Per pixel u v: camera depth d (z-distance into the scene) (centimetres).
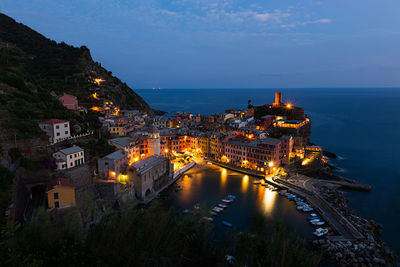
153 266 3909
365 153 17962
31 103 11125
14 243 3572
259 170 13388
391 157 17000
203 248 4450
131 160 11838
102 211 8038
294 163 13962
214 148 16238
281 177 12500
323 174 13300
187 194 10719
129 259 3819
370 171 14412
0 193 6259
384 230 8425
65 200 7394
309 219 8600
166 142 16000
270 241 4716
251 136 16950
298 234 7744
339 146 19850
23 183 7888
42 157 8606
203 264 4228
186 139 17562
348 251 6862
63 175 8325
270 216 8769
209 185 11800
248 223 8206
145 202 9644
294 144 15775
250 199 10219
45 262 3180
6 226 4044
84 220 6862
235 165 14538
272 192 10969
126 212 5078
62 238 3925
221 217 8656
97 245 4216
